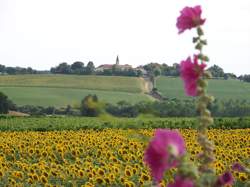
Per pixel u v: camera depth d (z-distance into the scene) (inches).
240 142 1545.3
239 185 795.4
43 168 1033.5
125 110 3619.6
